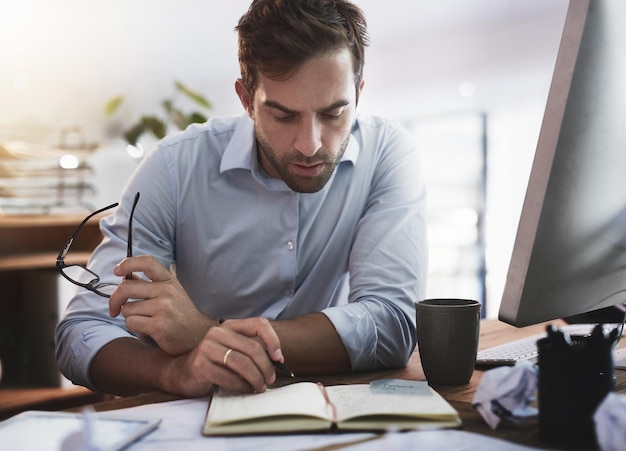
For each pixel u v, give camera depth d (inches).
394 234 53.2
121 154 135.1
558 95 32.6
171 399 37.6
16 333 112.8
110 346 45.2
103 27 223.0
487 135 266.8
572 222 34.6
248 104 49.9
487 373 31.3
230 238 56.7
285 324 44.0
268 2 45.1
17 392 104.2
